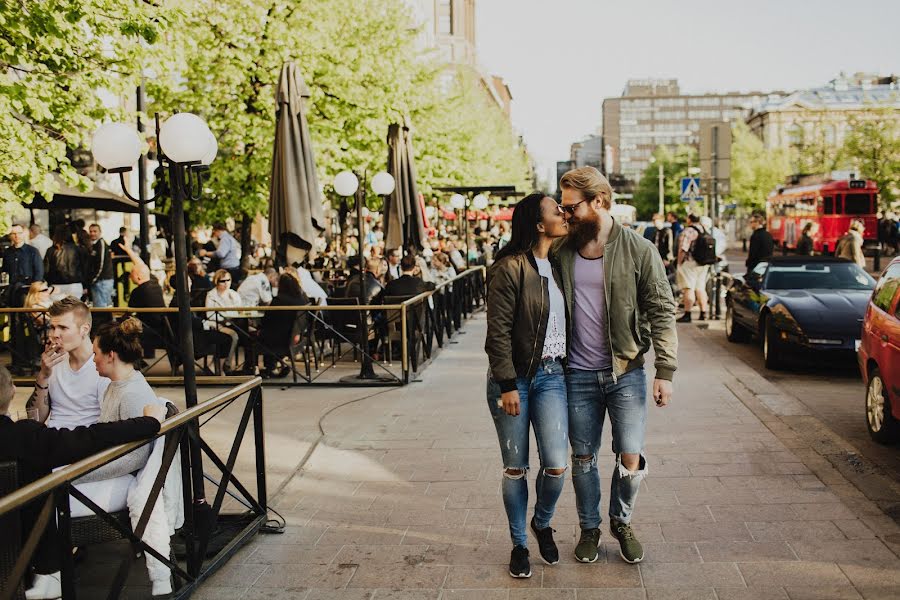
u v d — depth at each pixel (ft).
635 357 15.05
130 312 36.17
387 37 66.95
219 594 15.17
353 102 60.64
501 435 15.17
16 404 32.12
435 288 43.39
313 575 15.88
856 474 20.84
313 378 36.91
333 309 35.47
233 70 54.03
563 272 15.07
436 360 41.73
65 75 31.32
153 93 56.08
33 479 13.01
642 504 18.92
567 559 16.03
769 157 261.65
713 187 66.23
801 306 37.29
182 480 15.19
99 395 17.54
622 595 14.39
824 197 139.95
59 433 12.93
